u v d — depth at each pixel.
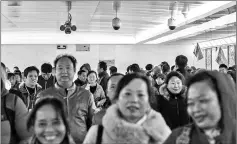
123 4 7.98
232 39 15.10
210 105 1.67
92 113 3.40
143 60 18.72
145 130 2.09
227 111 1.70
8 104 2.63
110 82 3.06
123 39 17.16
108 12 9.21
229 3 7.29
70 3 7.84
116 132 2.08
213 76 1.73
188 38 15.80
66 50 17.89
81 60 18.05
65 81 3.36
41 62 17.80
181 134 1.75
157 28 12.66
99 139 2.15
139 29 13.38
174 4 8.00
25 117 2.67
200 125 1.69
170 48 19.00
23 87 5.19
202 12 8.47
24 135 2.66
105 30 13.84
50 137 2.16
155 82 6.27
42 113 2.17
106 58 18.30
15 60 17.64
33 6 8.24
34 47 17.72
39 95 3.39
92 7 8.41
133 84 2.11
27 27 12.66
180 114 3.64
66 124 2.24
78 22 11.34
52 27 12.63
